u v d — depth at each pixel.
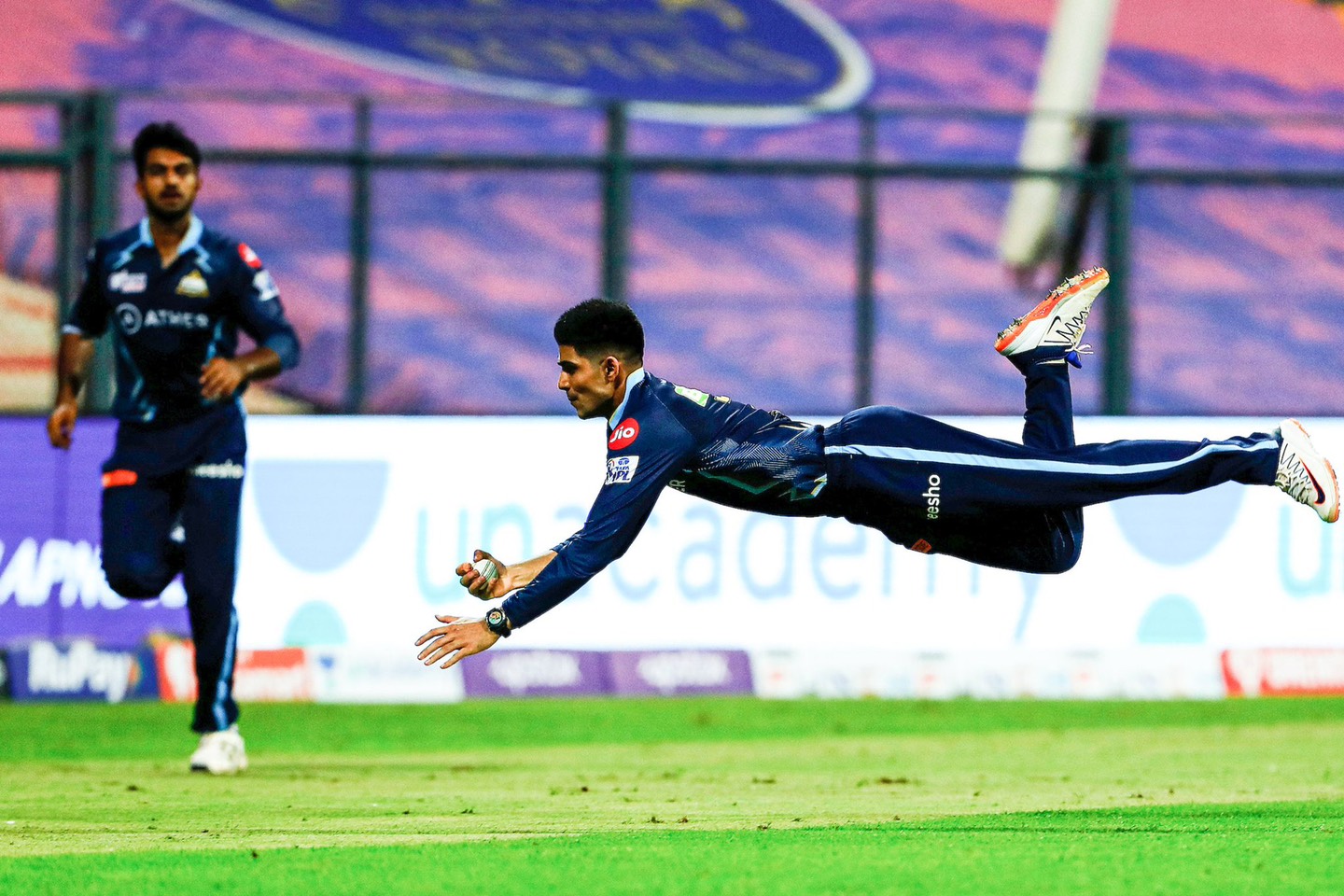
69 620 42.44
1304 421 42.78
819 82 81.19
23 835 19.98
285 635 42.38
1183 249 74.25
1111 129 46.94
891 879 16.22
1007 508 19.77
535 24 81.88
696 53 81.44
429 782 26.52
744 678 42.72
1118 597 42.94
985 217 75.94
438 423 42.72
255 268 26.69
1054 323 20.33
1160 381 70.38
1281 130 79.44
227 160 45.47
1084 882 16.09
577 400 19.20
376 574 42.53
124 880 16.52
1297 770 28.53
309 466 42.59
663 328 71.69
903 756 31.62
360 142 47.00
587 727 37.59
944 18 84.12
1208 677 42.91
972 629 42.84
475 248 72.31
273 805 23.25
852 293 73.44
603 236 46.12
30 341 61.81
